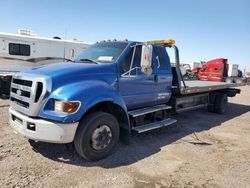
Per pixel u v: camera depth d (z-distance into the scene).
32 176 3.80
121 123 4.97
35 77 4.09
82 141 4.18
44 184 3.61
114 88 4.85
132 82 5.25
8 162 4.20
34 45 14.08
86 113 4.34
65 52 15.29
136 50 5.38
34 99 3.99
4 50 13.12
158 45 6.18
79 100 3.99
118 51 5.21
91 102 4.13
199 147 5.50
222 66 11.56
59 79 4.07
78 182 3.71
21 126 4.21
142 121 5.78
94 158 4.39
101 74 4.68
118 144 5.32
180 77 6.74
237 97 16.11
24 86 4.22
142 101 5.62
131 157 4.70
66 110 3.89
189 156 4.95
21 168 4.03
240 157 5.04
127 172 4.11
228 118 8.85
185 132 6.64
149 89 5.73
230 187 3.83
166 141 5.77
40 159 4.39
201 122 7.97
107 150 4.54
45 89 3.95
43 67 4.69
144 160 4.61
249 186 3.88
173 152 5.10
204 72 12.14
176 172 4.22
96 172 4.05
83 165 4.27
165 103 6.68
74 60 5.61
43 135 3.93
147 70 5.05
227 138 6.34
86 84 4.27
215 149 5.44
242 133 6.90
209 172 4.29
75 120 3.97
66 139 3.95
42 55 14.45
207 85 8.39
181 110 7.38
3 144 4.96
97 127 4.35
